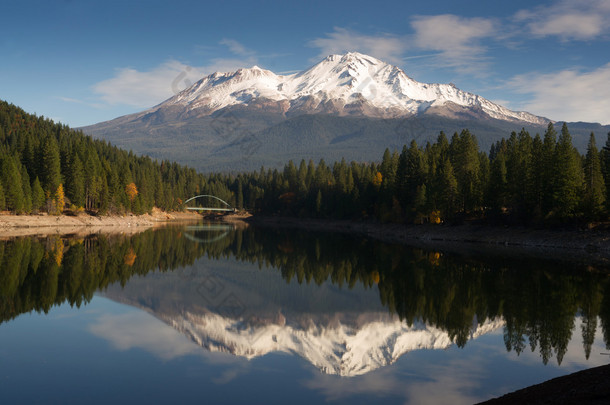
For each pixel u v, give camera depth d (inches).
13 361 948.0
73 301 1509.6
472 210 4040.4
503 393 818.2
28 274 1937.7
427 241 3912.4
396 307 1553.9
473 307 1494.8
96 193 5383.9
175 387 831.1
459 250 3142.2
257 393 813.2
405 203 4714.6
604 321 1302.9
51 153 5108.3
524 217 3654.0
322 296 1758.1
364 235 4758.9
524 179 3612.2
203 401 772.6
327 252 3216.0
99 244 3275.1
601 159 3818.9
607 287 1803.6
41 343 1068.5
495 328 1250.0
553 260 2576.3
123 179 6166.3
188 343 1109.1
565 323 1288.1
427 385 858.8
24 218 4623.5
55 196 4995.1
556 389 717.9
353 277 2178.9
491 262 2527.1
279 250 3373.5
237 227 6368.1
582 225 3257.9
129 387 827.4
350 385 861.2
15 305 1428.4
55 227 4699.8
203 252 3161.9
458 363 981.2
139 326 1243.2
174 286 1871.3
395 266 2463.1
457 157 4505.4
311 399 789.9
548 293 1694.1
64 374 881.5
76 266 2219.5
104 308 1434.5
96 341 1093.8
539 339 1141.1
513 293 1701.5
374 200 5536.4
